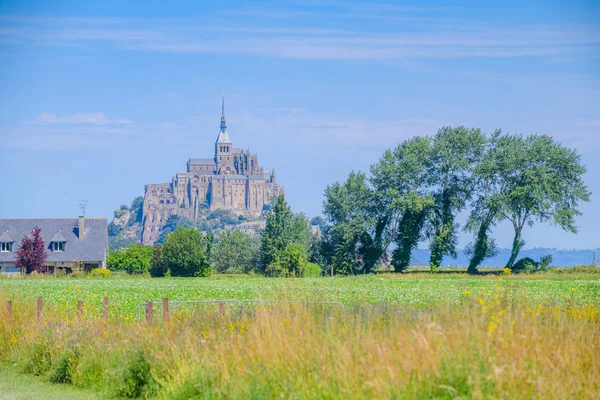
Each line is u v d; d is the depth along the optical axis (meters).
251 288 72.00
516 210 117.44
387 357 14.95
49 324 27.77
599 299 35.41
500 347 14.75
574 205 119.00
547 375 13.77
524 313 18.55
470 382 13.28
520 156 120.00
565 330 17.59
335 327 18.70
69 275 121.38
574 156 119.19
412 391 13.78
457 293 52.19
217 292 64.75
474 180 123.75
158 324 24.86
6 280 104.38
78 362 23.56
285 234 142.88
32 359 25.62
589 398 13.50
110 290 71.81
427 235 128.00
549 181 117.31
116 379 20.95
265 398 15.98
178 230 135.12
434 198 126.12
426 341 14.78
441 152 126.25
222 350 19.17
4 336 28.66
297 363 16.81
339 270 126.69
